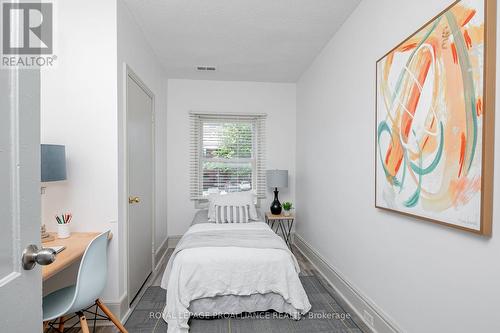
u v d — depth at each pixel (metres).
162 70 3.59
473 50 1.11
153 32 2.64
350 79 2.29
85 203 2.01
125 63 2.17
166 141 3.90
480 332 1.11
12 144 0.60
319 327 1.96
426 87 1.38
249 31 2.62
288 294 2.06
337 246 2.54
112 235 2.01
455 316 1.23
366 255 2.01
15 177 0.61
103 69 2.00
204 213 3.66
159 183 3.44
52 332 1.88
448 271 1.27
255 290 2.07
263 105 4.13
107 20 2.00
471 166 1.12
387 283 1.75
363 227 2.06
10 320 0.59
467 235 1.17
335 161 2.60
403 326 1.59
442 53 1.27
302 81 3.79
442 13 1.27
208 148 4.06
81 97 1.99
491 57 1.04
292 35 2.68
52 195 1.99
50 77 1.98
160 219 3.48
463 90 1.16
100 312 1.99
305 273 2.94
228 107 4.07
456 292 1.23
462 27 1.16
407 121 1.52
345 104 2.38
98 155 2.01
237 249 2.14
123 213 2.13
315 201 3.18
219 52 3.09
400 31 1.63
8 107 0.59
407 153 1.52
